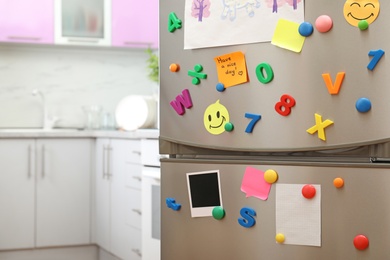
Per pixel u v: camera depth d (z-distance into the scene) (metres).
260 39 1.91
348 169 1.79
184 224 2.08
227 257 2.00
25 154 4.27
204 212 2.03
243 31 1.94
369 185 1.76
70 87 4.91
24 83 4.80
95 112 4.84
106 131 4.19
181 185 2.07
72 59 4.92
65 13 4.60
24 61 4.80
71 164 4.36
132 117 4.30
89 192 4.41
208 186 2.02
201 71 2.03
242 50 1.95
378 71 1.73
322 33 1.81
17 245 4.26
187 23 2.05
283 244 1.90
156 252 3.12
